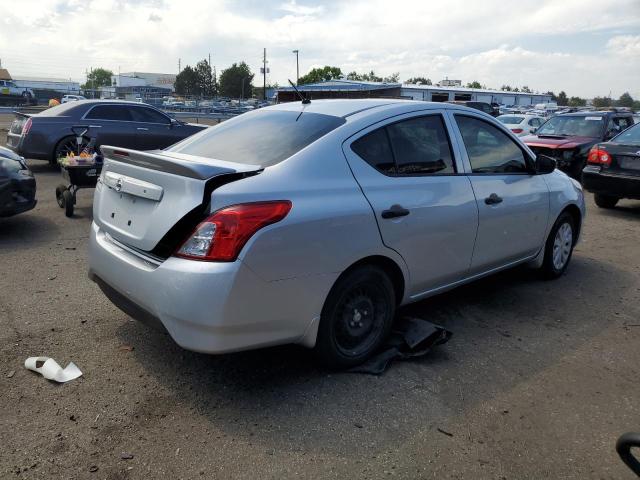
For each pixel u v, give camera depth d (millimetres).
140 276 3004
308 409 3031
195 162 3137
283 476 2512
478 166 4246
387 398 3162
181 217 2879
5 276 5062
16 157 6770
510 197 4430
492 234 4289
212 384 3258
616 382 3449
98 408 2990
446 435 2846
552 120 13453
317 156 3258
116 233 3316
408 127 3779
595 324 4348
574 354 3814
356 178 3354
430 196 3707
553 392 3303
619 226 8094
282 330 3010
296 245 2936
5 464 2529
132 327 3998
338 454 2672
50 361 3355
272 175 3049
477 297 4875
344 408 3051
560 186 5160
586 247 6812
